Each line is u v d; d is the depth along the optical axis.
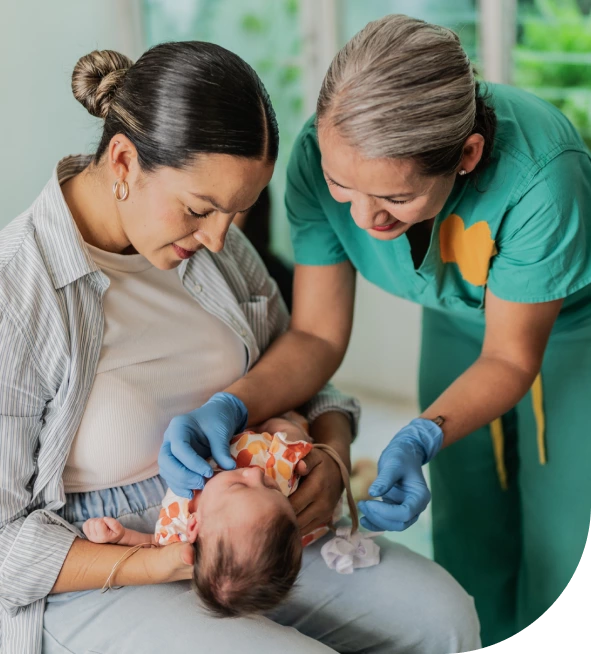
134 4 2.76
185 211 1.24
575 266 1.44
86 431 1.35
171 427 1.35
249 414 1.49
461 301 1.63
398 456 1.38
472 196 1.41
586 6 3.18
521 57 3.23
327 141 1.17
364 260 1.63
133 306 1.41
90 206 1.36
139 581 1.31
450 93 1.12
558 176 1.38
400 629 1.41
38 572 1.29
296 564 1.28
